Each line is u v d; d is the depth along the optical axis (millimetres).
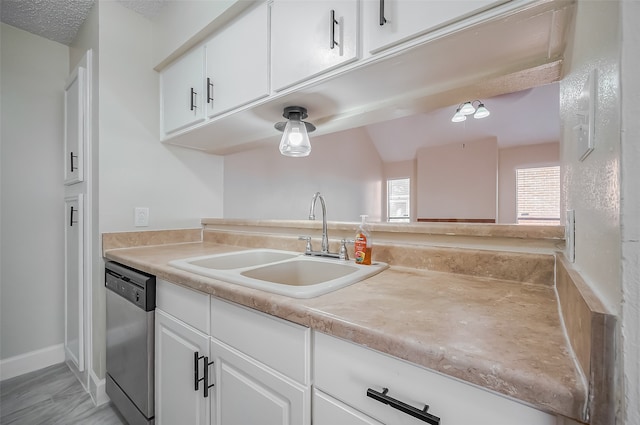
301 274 1308
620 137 313
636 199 301
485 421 445
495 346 476
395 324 567
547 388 375
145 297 1201
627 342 304
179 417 1067
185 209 1967
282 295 754
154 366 1207
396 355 514
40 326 1944
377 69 912
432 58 847
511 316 615
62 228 2039
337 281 866
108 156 1612
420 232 1100
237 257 1492
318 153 3934
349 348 597
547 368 407
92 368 1639
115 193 1640
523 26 697
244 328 816
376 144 5605
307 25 1014
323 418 637
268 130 1587
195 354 964
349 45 903
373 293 788
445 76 960
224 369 879
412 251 1112
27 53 1894
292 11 1062
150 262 1243
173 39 1601
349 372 596
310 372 663
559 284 743
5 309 1826
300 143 1219
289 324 700
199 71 1498
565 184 755
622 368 307
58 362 1988
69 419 1457
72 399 1605
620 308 311
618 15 321
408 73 933
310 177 3715
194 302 1000
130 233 1689
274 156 2834
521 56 833
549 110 4035
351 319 592
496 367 417
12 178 1853
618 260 316
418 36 777
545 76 911
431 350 476
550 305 689
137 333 1263
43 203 1961
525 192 4973
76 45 1930
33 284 1922
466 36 742
